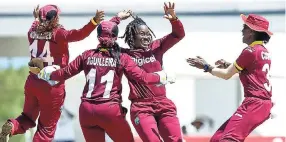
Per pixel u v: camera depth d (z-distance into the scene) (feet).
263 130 177.58
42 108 99.30
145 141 92.68
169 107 95.55
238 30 189.26
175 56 185.88
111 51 92.32
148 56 95.86
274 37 185.37
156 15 189.78
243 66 92.38
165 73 91.81
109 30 92.12
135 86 95.25
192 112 184.65
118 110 92.22
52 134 100.99
